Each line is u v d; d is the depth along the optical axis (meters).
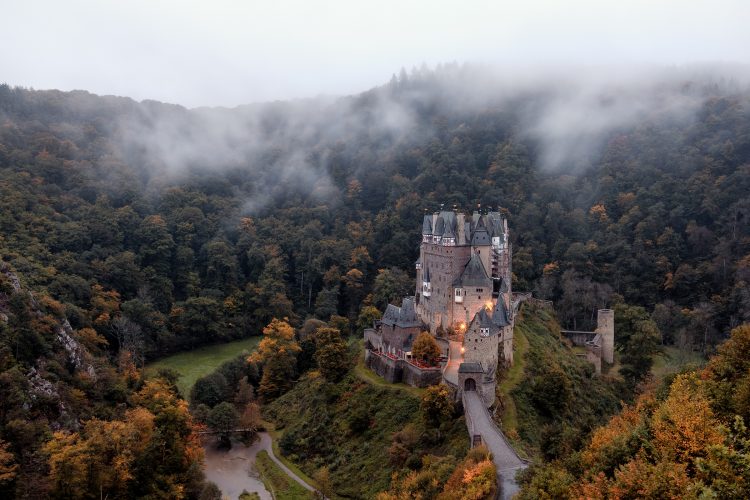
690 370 84.50
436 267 138.00
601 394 130.38
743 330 70.94
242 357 174.50
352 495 101.88
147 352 181.75
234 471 121.19
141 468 97.69
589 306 198.88
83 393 112.62
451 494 68.75
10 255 175.25
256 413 140.12
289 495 109.12
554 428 78.94
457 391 102.69
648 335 137.62
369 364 138.88
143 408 110.12
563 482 55.03
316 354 152.25
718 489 40.88
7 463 84.88
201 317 195.00
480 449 78.94
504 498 65.62
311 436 126.06
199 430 130.75
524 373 119.88
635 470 46.34
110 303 183.50
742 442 43.81
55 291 168.12
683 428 51.28
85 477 87.69
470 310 131.38
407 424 108.88
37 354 112.50
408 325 130.38
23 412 95.31
